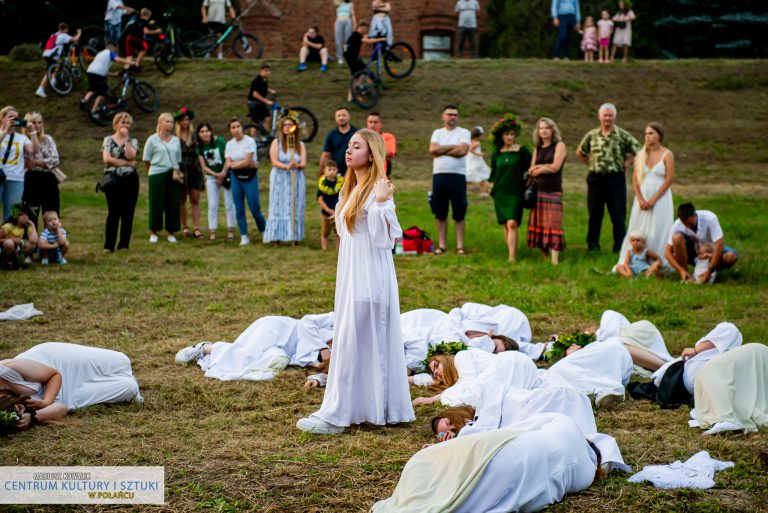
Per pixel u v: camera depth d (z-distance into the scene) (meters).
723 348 6.34
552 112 24.95
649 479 4.79
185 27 33.75
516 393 5.66
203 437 5.60
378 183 5.80
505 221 12.16
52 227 11.66
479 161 18.88
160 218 13.65
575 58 32.56
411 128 23.33
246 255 12.66
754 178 21.44
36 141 11.64
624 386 6.76
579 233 15.12
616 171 12.77
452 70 27.16
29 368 5.89
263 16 34.28
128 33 23.31
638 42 33.69
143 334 8.38
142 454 5.23
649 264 11.35
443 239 12.99
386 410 5.92
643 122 24.80
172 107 24.36
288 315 9.19
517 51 33.03
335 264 12.02
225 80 25.95
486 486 4.29
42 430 5.68
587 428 5.46
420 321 7.95
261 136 20.94
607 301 9.80
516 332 7.90
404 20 35.12
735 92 26.89
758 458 5.10
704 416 5.88
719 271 11.20
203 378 7.02
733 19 35.00
